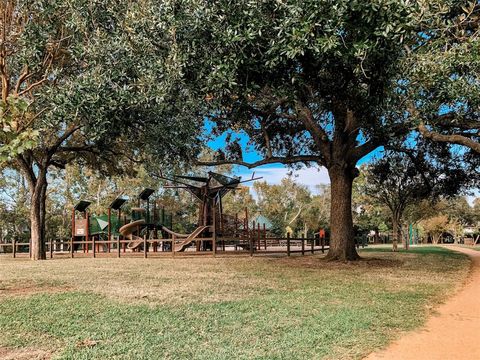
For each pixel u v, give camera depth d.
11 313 6.05
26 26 12.20
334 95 9.75
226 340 4.91
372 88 8.86
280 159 15.38
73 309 6.30
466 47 7.53
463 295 7.97
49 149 17.97
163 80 9.38
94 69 10.26
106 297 7.30
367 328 5.52
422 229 44.50
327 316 6.05
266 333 5.21
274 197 54.16
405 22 6.81
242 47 7.58
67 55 13.88
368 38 7.13
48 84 14.00
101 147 17.91
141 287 8.47
